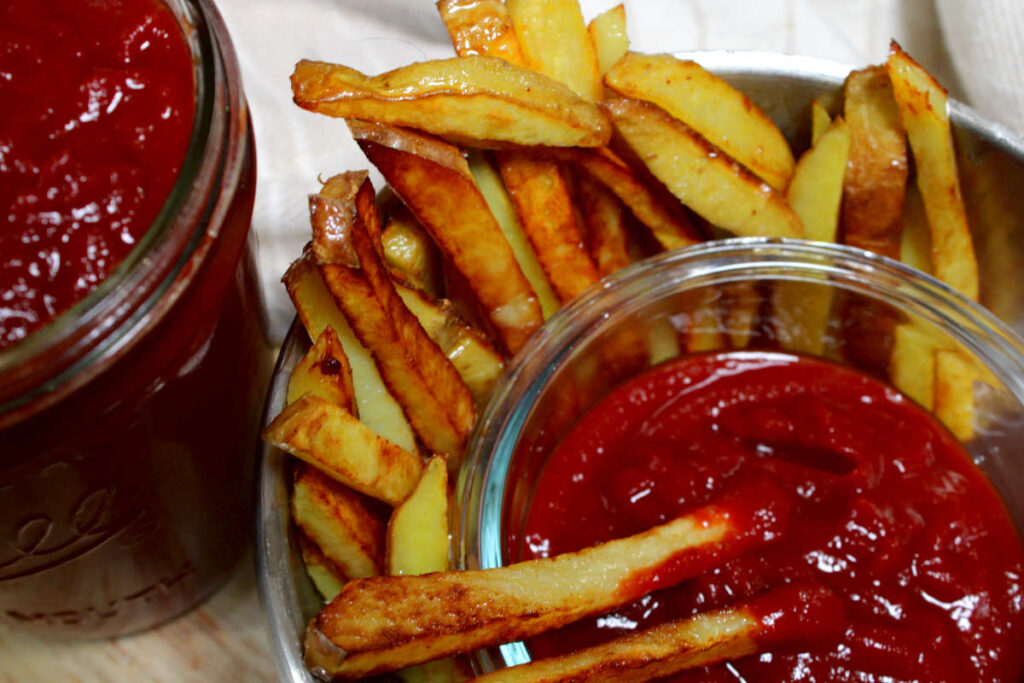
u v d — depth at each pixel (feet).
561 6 1.45
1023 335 1.58
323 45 1.69
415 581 1.31
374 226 1.36
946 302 1.50
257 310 1.50
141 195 1.28
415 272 1.46
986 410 1.49
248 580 1.58
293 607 1.36
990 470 1.50
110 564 1.44
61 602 1.47
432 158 1.37
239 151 1.32
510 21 1.44
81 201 1.27
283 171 1.63
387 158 1.36
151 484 1.40
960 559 1.43
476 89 1.37
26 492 1.33
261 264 1.63
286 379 1.42
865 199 1.52
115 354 1.26
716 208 1.48
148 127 1.29
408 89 1.36
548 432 1.51
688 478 1.44
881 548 1.42
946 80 1.71
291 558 1.38
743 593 1.40
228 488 1.50
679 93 1.47
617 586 1.36
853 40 1.75
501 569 1.33
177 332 1.31
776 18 1.77
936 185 1.49
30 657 1.55
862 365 1.56
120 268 1.25
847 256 1.51
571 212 1.45
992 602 1.42
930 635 1.39
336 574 1.39
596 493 1.48
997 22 1.64
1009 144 1.50
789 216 1.50
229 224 1.32
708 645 1.34
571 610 1.34
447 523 1.39
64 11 1.32
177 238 1.26
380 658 1.29
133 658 1.55
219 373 1.40
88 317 1.24
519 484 1.47
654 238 1.55
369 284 1.33
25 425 1.27
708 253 1.51
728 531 1.40
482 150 1.45
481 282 1.44
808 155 1.51
